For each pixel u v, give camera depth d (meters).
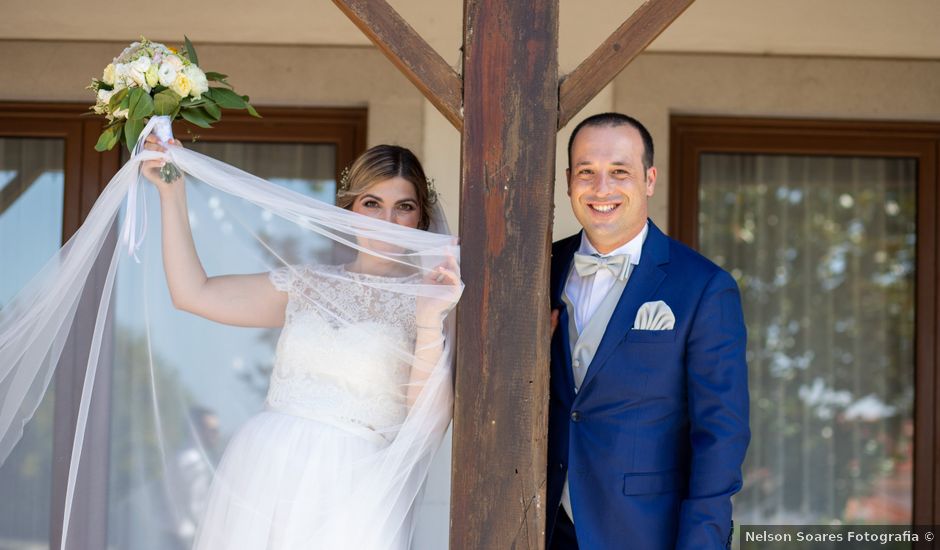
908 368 4.11
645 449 2.68
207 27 4.06
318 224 2.70
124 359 3.00
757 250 4.14
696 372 2.65
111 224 2.73
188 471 3.03
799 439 4.10
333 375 2.84
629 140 2.73
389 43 2.59
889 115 4.07
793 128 4.13
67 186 4.06
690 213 4.12
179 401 3.05
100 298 2.77
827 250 4.15
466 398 2.54
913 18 4.05
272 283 2.95
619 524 2.65
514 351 2.54
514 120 2.57
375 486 2.74
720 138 4.14
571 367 2.78
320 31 4.05
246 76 4.05
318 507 2.73
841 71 4.06
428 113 4.01
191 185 3.02
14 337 2.73
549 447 2.77
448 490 3.60
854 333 4.12
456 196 3.99
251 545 2.75
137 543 2.99
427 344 2.73
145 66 2.59
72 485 2.77
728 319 2.67
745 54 4.07
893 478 4.08
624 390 2.69
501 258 2.55
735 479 2.58
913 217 4.14
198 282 2.87
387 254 2.70
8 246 4.07
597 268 2.76
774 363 4.12
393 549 2.77
